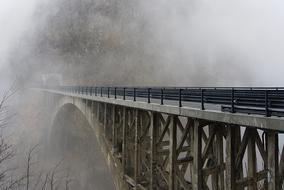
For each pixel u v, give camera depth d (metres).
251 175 7.29
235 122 7.41
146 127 14.23
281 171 6.43
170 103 11.73
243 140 7.41
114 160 17.92
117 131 18.20
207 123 9.29
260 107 7.07
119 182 17.22
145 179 14.77
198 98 9.62
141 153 14.91
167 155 13.32
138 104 13.62
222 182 9.00
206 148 9.12
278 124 6.14
